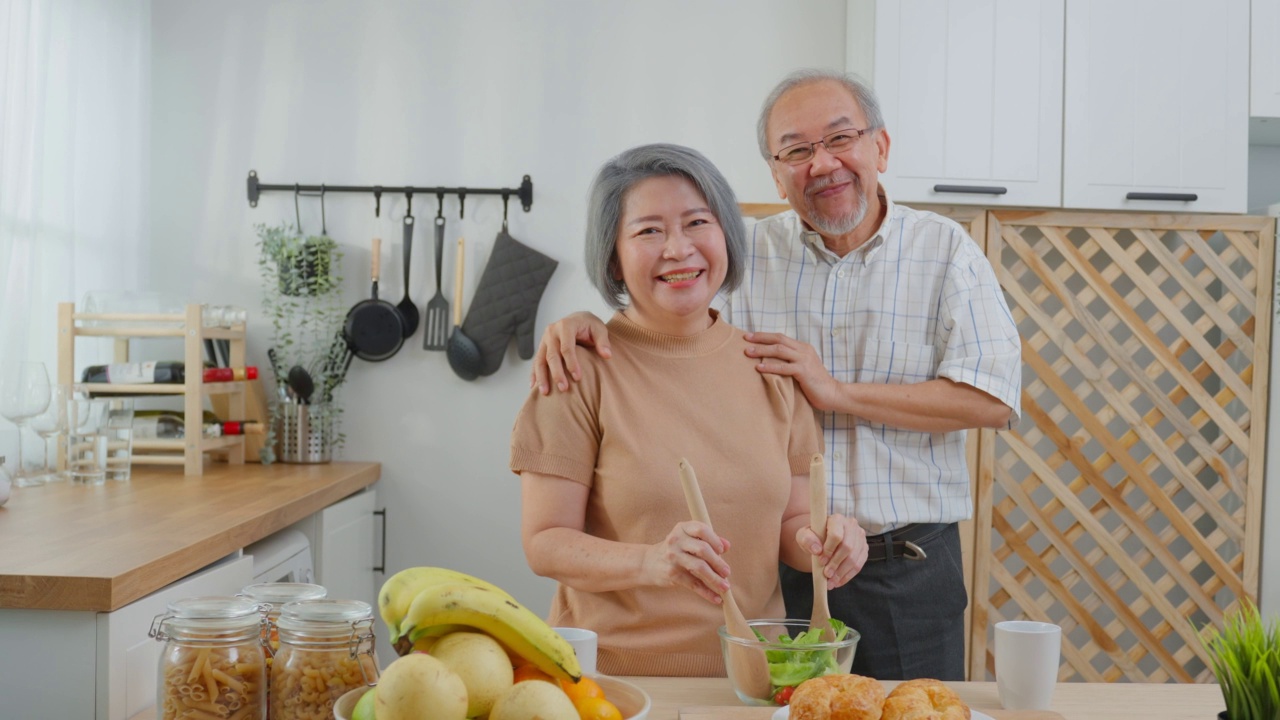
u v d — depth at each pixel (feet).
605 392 4.25
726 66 9.64
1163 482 9.31
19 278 7.64
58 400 7.47
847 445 5.48
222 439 8.70
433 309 9.59
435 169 9.68
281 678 2.95
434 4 9.73
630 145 9.62
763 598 4.24
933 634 5.53
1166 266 8.73
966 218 8.59
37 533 5.53
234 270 9.65
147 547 5.13
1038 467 8.86
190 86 9.69
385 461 9.62
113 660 4.54
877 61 8.38
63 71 8.18
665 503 4.13
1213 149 8.48
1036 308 8.79
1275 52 8.48
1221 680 3.03
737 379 4.42
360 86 9.71
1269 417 8.71
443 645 2.56
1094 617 9.34
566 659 2.60
